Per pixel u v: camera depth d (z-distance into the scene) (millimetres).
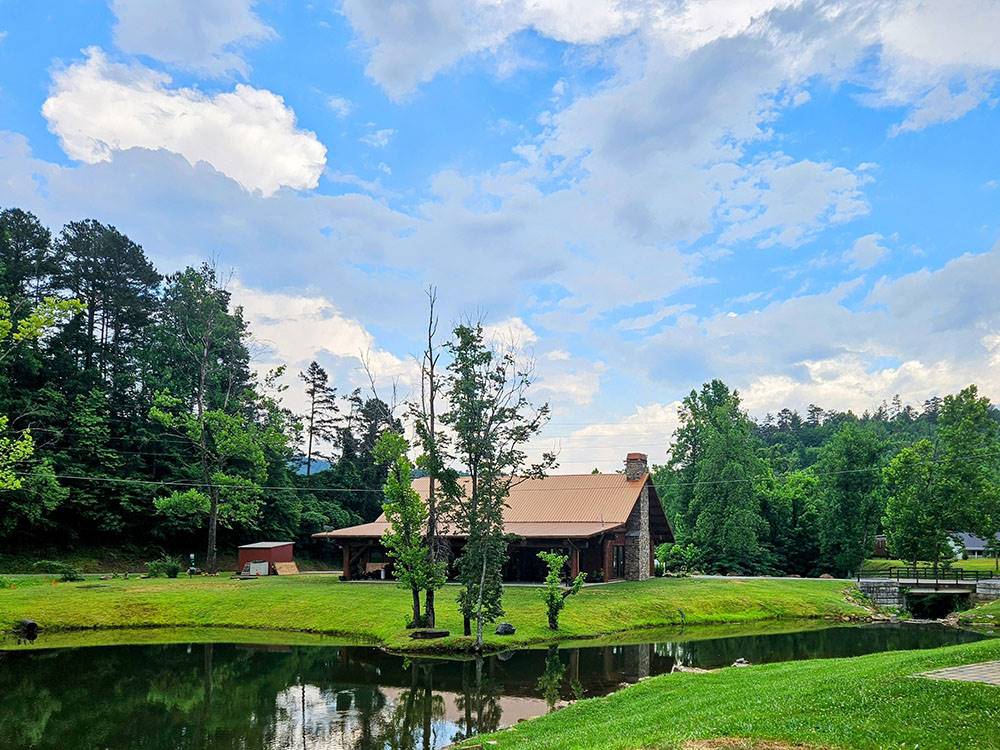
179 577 47188
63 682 23500
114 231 66750
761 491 70000
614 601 39000
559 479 53969
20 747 16438
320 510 73000
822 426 155250
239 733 17438
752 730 10516
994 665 14797
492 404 30188
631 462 52562
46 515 52812
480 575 28953
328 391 90688
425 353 33438
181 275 62906
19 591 38250
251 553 52469
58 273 61094
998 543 57406
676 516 73562
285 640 31469
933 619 42875
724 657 27625
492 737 14820
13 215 59562
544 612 35062
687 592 43656
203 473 57125
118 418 61469
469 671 24750
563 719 15727
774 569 66438
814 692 13117
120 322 66875
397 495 31875
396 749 15898
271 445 55281
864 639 32844
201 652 28672
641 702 16219
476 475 30422
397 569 31547
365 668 25359
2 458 25500
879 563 71438
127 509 55875
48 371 57094
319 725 18031
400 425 45656
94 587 39969
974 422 56844
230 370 66062
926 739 9633
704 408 75000
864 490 64250
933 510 56906
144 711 19688
